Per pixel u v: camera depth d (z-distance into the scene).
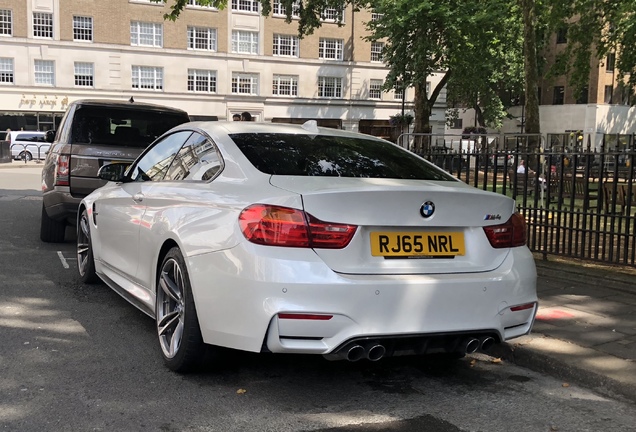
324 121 47.62
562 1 16.12
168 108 8.45
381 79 49.09
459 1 19.31
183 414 3.36
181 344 3.77
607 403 3.79
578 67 17.41
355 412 3.51
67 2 40.19
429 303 3.39
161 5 42.16
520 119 49.62
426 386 3.98
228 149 4.04
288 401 3.62
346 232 3.29
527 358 4.41
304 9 18.86
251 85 45.38
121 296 5.35
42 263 7.22
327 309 3.19
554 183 8.35
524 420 3.50
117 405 3.44
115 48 41.41
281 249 3.24
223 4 14.46
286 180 3.58
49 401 3.46
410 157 4.65
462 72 22.52
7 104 39.78
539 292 6.13
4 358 4.12
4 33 39.56
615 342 4.56
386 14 20.70
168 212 4.12
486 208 3.69
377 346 3.27
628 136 7.27
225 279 3.38
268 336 3.22
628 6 15.18
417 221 3.47
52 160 7.96
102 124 7.96
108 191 5.59
